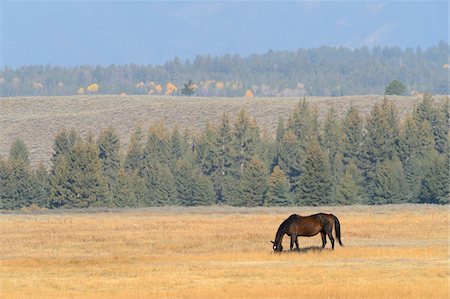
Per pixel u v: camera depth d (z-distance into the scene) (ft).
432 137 463.01
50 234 189.16
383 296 93.20
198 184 414.41
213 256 132.57
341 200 385.91
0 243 168.35
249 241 166.30
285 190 393.91
